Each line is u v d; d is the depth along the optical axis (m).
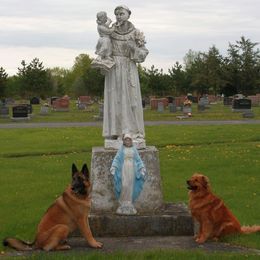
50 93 90.06
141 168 10.05
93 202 10.30
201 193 9.41
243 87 81.06
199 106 51.47
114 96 10.74
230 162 18.84
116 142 10.63
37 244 8.95
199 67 84.19
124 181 9.98
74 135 28.66
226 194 13.77
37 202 13.20
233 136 27.23
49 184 15.48
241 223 10.87
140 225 9.85
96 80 84.00
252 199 13.20
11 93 81.69
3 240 9.30
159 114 47.12
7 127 35.44
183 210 10.40
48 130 32.03
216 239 9.41
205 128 31.73
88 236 9.06
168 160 19.48
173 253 8.36
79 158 20.61
